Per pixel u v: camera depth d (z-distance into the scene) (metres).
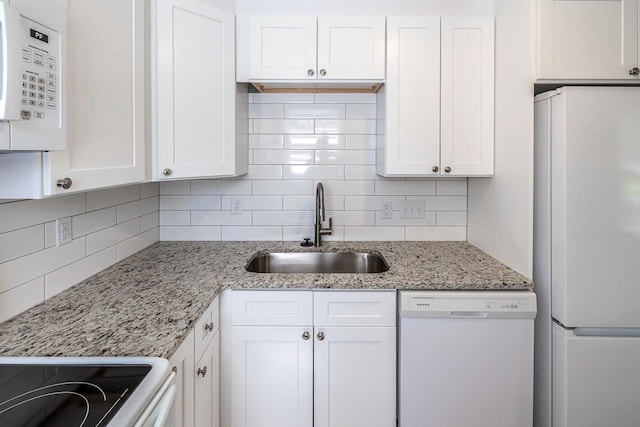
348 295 1.74
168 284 1.65
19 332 1.17
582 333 1.61
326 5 2.23
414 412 1.73
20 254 1.30
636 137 1.56
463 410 1.73
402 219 2.46
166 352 1.06
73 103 1.12
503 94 1.95
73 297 1.48
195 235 2.46
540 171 1.76
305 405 1.75
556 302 1.65
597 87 1.56
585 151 1.56
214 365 1.63
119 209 1.96
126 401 0.84
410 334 1.71
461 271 1.85
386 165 2.06
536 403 1.82
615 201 1.57
